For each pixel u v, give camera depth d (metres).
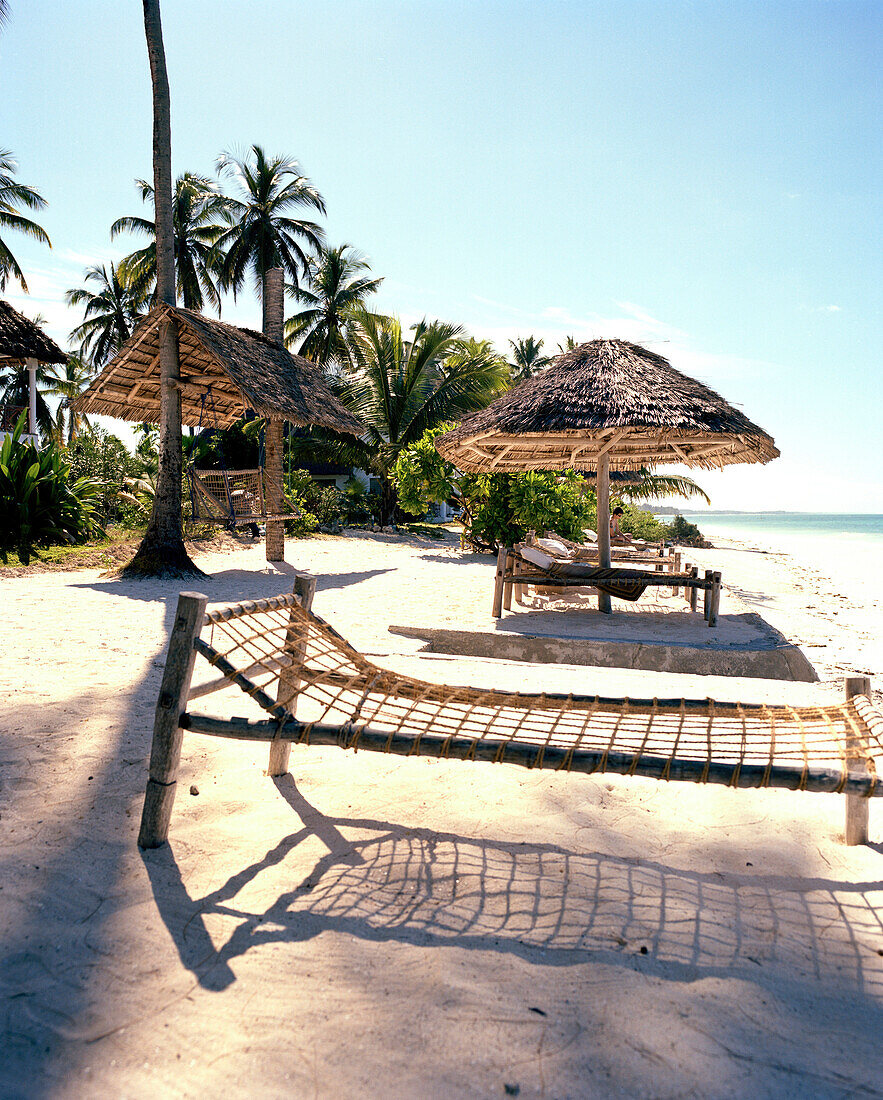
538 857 2.68
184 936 2.15
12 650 5.67
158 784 2.65
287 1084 1.61
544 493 15.43
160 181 10.85
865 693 3.07
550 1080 1.64
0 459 13.08
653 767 2.46
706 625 8.66
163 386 11.02
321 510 23.09
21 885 2.39
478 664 5.87
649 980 2.00
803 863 2.70
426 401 26.69
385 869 2.57
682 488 26.23
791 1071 1.69
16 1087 1.60
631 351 9.37
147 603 8.34
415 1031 1.78
